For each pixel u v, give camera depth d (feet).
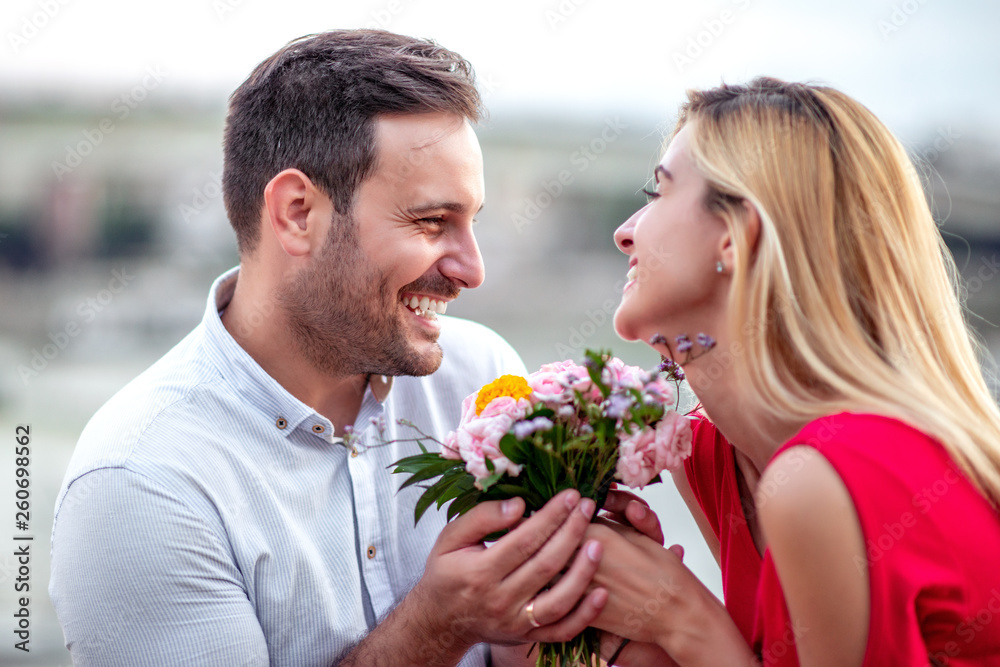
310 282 4.73
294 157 4.62
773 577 3.69
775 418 3.85
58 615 4.46
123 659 4.30
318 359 4.91
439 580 4.11
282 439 4.72
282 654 4.65
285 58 4.78
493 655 5.41
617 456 3.92
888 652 3.34
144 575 4.26
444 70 4.74
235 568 4.50
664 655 4.17
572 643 4.20
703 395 4.08
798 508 3.39
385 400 5.28
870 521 3.33
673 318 4.10
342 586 4.83
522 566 3.98
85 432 4.79
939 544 3.35
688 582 3.97
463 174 4.74
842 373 3.72
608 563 3.95
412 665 4.39
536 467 4.00
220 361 4.82
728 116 4.01
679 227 3.98
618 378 3.86
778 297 3.78
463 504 4.26
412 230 4.68
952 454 3.56
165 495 4.31
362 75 4.55
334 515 4.87
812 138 3.86
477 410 4.06
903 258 3.88
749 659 3.85
